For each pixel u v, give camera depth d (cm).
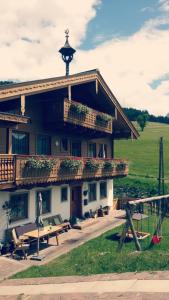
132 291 859
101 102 2681
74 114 2086
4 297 956
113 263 1150
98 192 2697
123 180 3900
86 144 2619
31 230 1731
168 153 6769
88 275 1081
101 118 2406
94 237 1869
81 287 948
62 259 1451
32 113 1984
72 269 1228
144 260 1111
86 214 2480
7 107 1803
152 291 844
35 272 1259
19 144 1894
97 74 2306
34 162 1656
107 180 2848
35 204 1923
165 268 1020
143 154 6675
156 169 5347
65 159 1953
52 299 877
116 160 2648
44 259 1466
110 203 2892
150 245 1628
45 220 1994
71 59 2367
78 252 1558
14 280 1161
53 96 2139
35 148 2017
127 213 1447
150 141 8112
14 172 1563
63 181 1998
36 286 1030
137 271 1033
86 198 2498
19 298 926
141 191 3378
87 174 2217
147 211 2803
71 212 2339
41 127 2056
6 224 1680
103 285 936
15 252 1579
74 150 2481
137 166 5572
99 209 2575
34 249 1625
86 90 2453
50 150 2161
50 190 2078
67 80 1967
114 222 2316
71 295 888
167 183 3778
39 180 1728
